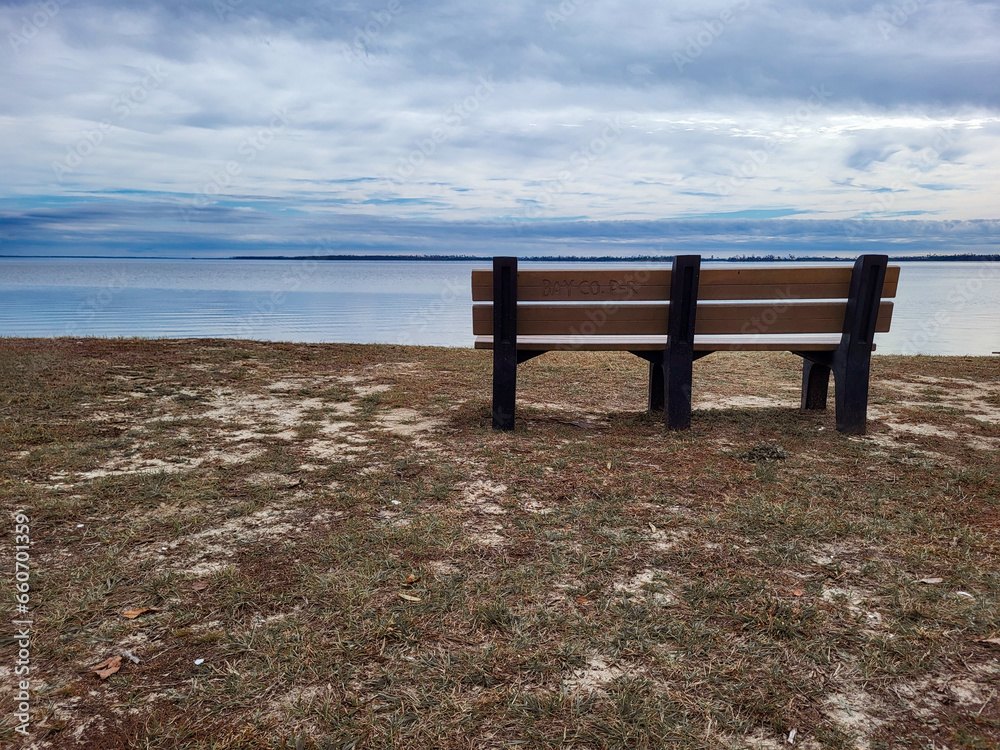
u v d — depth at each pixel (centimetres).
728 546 306
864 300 493
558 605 252
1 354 796
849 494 377
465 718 188
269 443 475
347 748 176
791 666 215
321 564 284
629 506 355
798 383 786
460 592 259
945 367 900
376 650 221
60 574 271
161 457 437
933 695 202
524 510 349
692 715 192
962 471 419
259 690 200
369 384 722
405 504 356
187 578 270
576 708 192
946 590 266
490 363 884
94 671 208
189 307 6253
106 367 750
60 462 417
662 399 596
